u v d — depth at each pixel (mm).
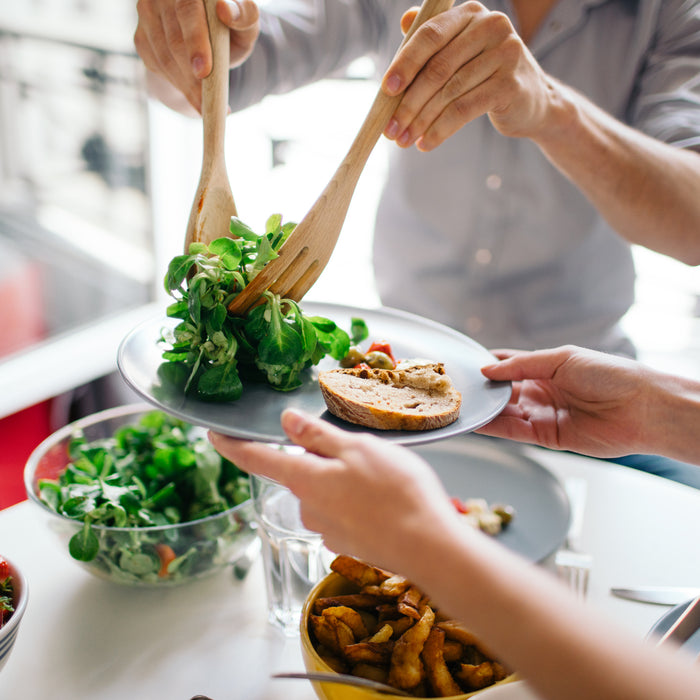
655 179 1031
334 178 745
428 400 758
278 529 750
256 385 793
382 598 682
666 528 939
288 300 765
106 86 2211
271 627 783
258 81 1300
